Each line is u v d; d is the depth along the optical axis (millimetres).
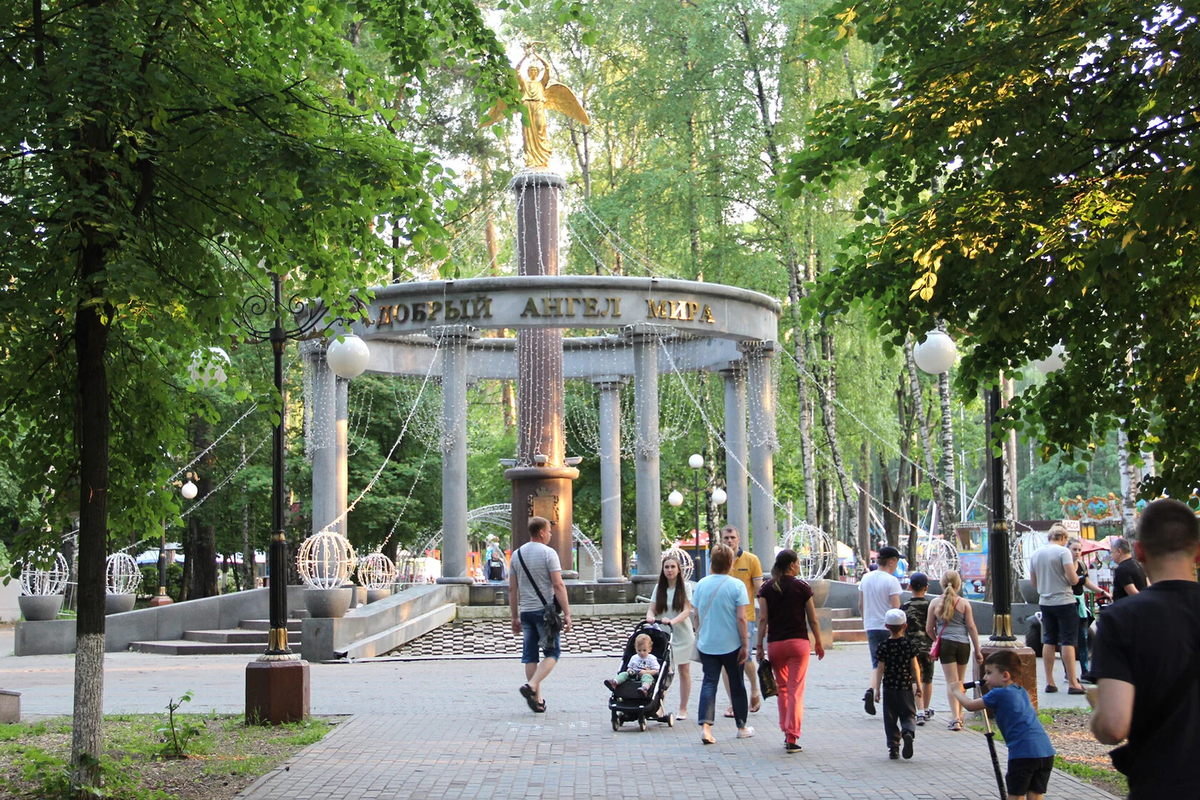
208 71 10211
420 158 10867
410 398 38812
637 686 12523
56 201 9125
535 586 14047
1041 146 9406
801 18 32781
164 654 24031
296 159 9695
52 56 9055
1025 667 12844
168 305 8781
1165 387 10070
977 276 9594
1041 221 9086
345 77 11797
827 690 16328
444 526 26594
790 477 50094
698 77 34375
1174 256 9117
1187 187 7773
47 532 11211
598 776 10062
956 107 9586
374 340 29703
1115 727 4559
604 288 25375
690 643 13414
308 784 9625
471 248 44156
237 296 11461
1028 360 11000
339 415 28391
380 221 11367
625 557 48625
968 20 10297
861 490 47062
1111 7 8656
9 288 9180
